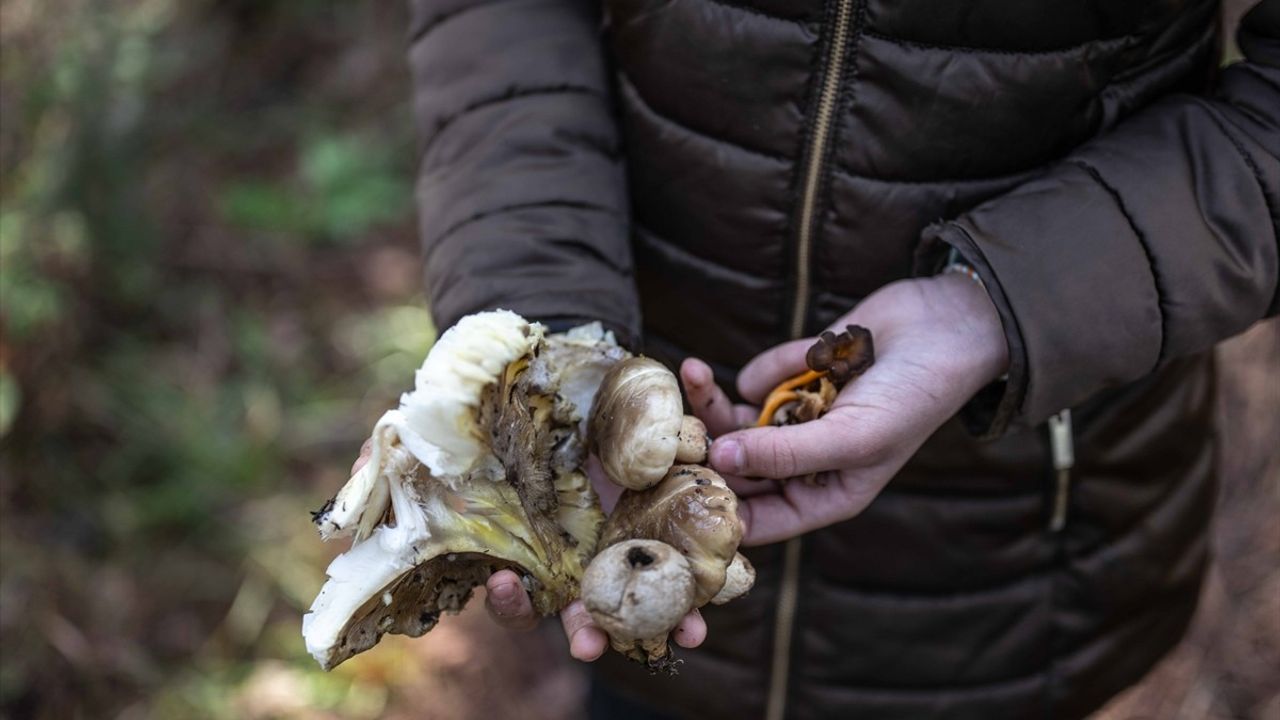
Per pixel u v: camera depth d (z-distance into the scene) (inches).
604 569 47.0
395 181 152.7
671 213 67.7
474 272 63.9
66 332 128.3
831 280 65.8
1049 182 57.3
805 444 54.9
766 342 69.6
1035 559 73.3
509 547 53.0
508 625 54.7
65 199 127.5
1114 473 71.1
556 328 62.1
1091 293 55.4
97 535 120.6
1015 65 57.4
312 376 136.1
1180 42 60.9
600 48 70.5
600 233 65.8
